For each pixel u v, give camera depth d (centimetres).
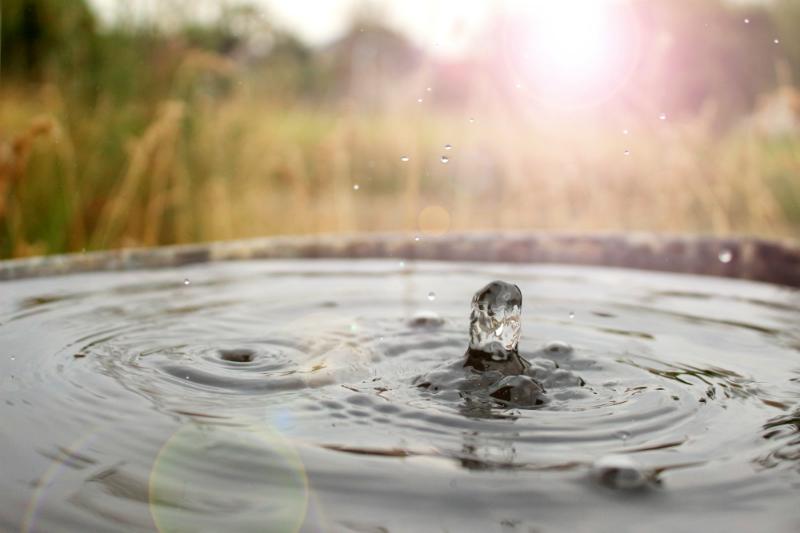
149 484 86
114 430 102
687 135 408
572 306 194
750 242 229
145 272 224
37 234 337
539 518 80
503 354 136
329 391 123
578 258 249
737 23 975
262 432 103
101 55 437
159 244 397
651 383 131
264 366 137
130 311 177
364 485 87
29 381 123
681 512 82
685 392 125
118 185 391
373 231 542
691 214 463
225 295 196
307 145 582
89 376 126
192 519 79
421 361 143
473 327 139
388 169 699
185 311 179
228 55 513
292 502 83
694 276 234
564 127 529
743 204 445
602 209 480
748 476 91
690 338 164
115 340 151
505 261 250
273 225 443
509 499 84
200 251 239
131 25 452
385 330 165
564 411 115
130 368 133
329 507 82
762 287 219
